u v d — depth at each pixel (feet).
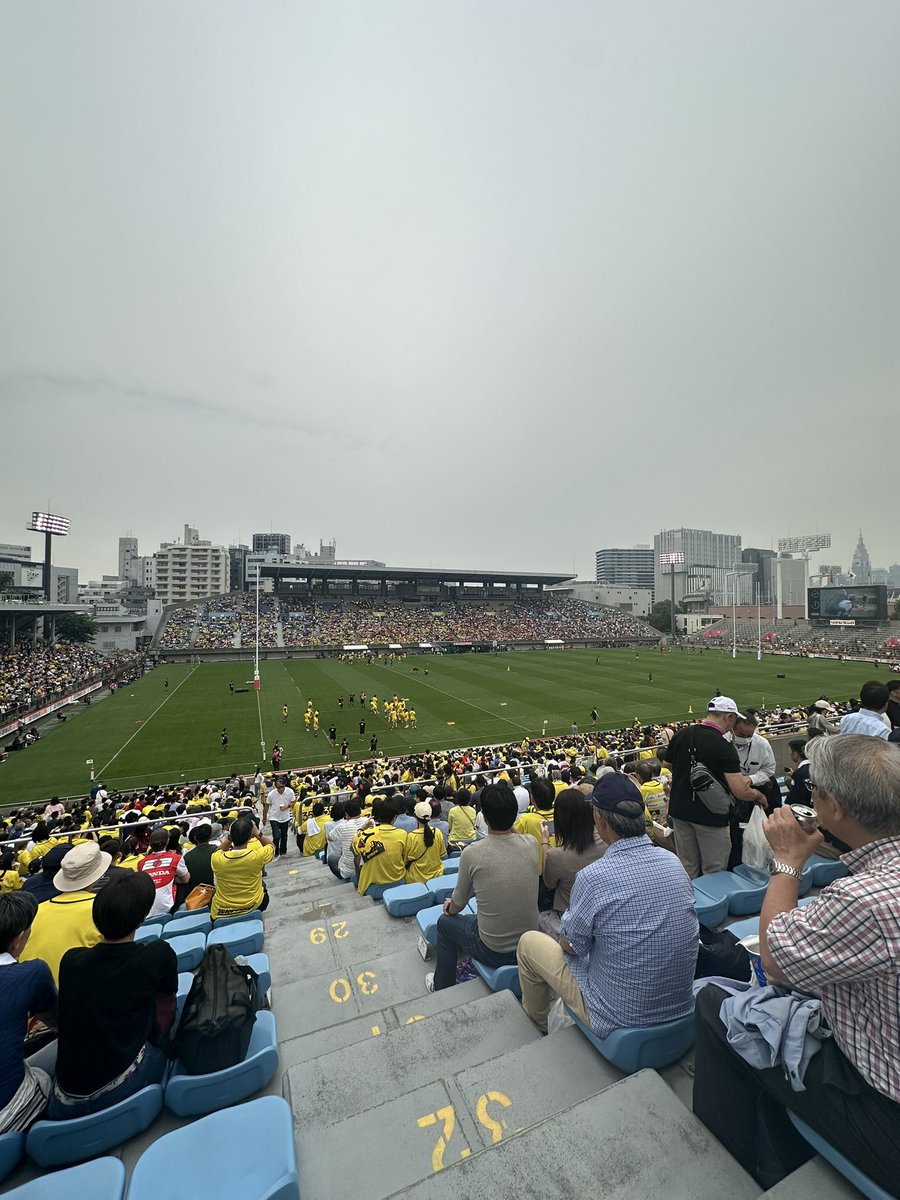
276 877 38.99
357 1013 16.66
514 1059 11.05
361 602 363.56
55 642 233.96
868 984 7.37
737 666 231.50
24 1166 10.84
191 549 529.86
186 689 175.11
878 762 7.68
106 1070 10.91
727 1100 8.87
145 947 11.71
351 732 120.88
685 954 10.74
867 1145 7.31
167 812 55.21
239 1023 12.13
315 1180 9.09
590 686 178.40
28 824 58.49
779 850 9.12
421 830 27.32
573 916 11.38
